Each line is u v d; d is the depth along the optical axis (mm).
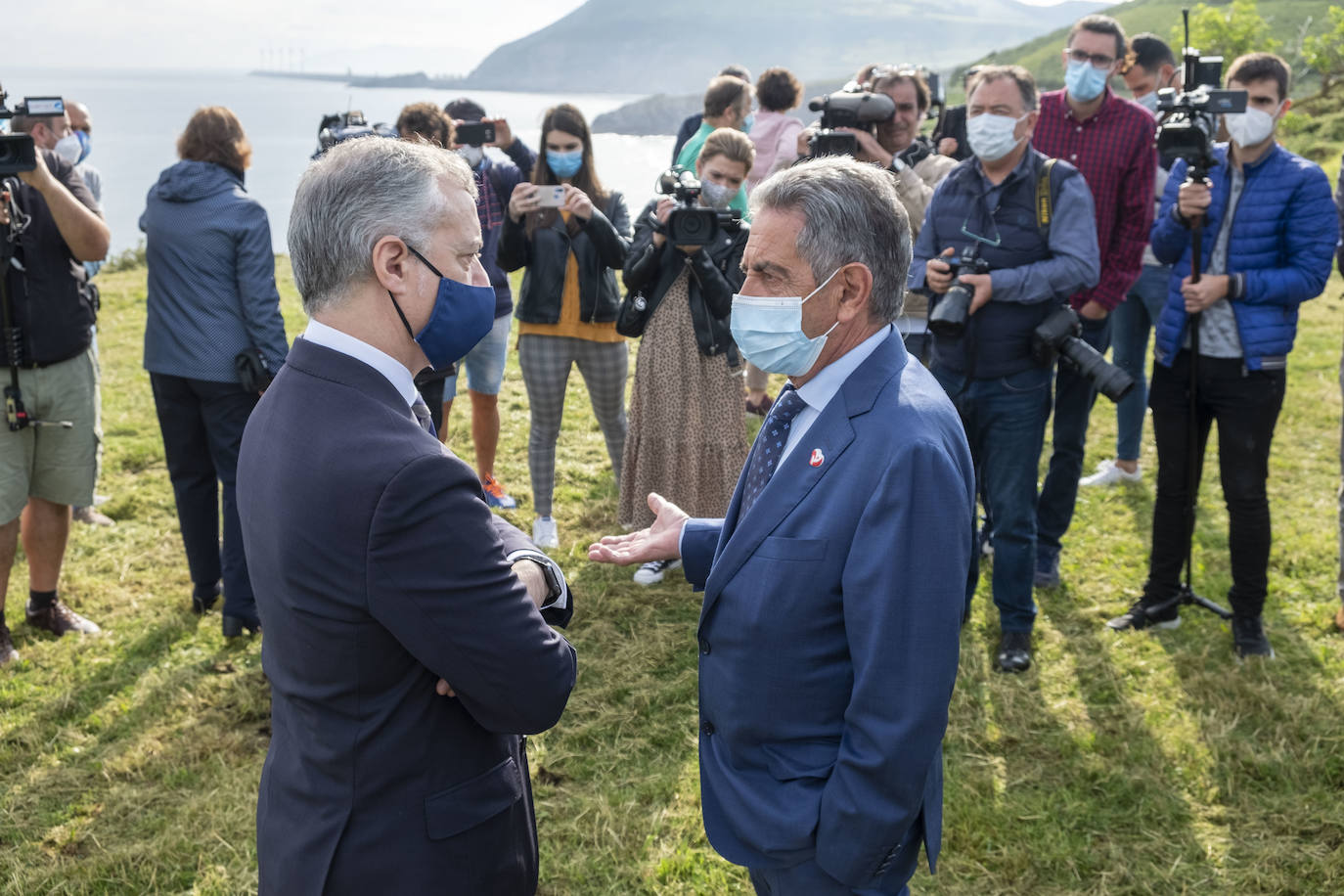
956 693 3525
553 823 2947
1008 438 3562
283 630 1488
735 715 1781
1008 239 3426
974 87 3389
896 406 1668
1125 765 3137
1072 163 4246
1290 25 95312
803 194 1702
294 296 9875
